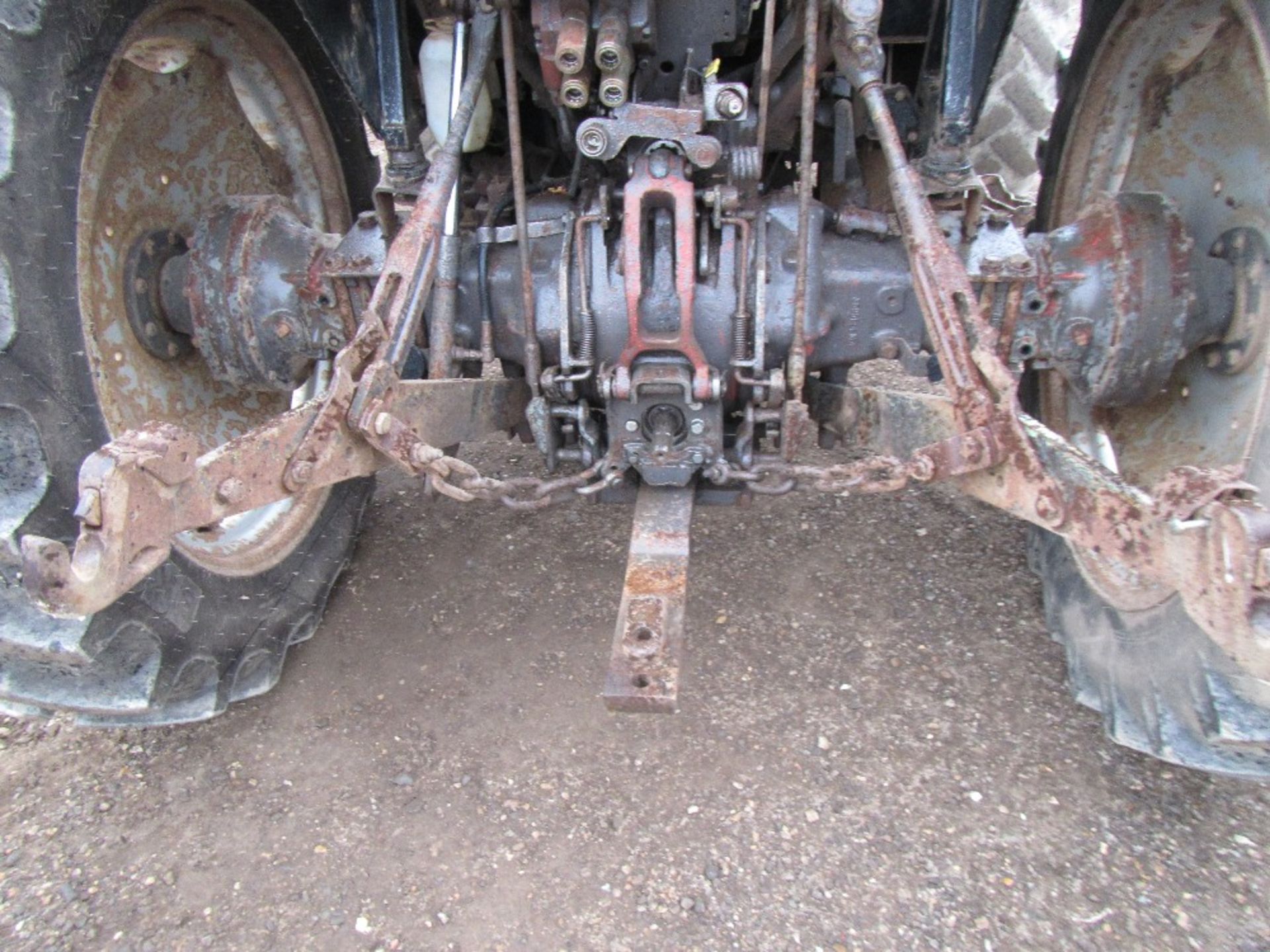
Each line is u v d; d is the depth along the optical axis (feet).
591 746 7.46
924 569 9.32
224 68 7.93
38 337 5.52
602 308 7.25
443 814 6.94
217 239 7.50
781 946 5.96
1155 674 6.32
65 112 5.69
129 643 6.21
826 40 7.44
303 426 5.28
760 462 7.29
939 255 5.78
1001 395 5.21
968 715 7.64
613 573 9.46
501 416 7.68
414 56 8.56
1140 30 7.33
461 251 7.68
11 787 7.22
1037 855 6.50
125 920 6.22
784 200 7.50
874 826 6.73
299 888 6.42
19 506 5.47
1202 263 6.79
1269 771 5.81
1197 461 6.94
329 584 8.70
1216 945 5.91
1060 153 8.32
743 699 7.84
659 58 7.50
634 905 6.23
